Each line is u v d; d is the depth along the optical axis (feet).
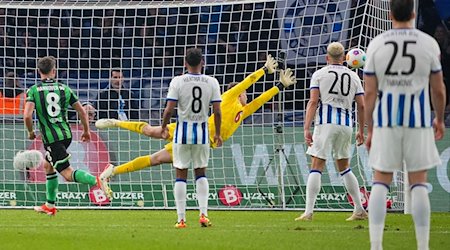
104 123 144.36
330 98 128.67
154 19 185.47
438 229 119.14
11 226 120.78
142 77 176.76
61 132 134.82
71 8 176.55
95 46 186.50
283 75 141.38
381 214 77.56
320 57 177.37
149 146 169.99
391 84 76.54
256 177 165.48
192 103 114.93
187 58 115.55
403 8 77.05
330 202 162.09
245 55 181.78
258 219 136.26
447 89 162.40
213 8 182.70
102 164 170.50
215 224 124.26
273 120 167.53
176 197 117.60
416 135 76.18
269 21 179.32
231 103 138.41
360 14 174.60
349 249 90.02
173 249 89.76
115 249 89.76
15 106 174.60
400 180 158.92
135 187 167.63
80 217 140.97
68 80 180.55
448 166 160.15
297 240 99.25
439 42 163.22
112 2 186.29
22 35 187.21
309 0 175.42
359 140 131.13
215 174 166.81
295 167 165.17
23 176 169.37
